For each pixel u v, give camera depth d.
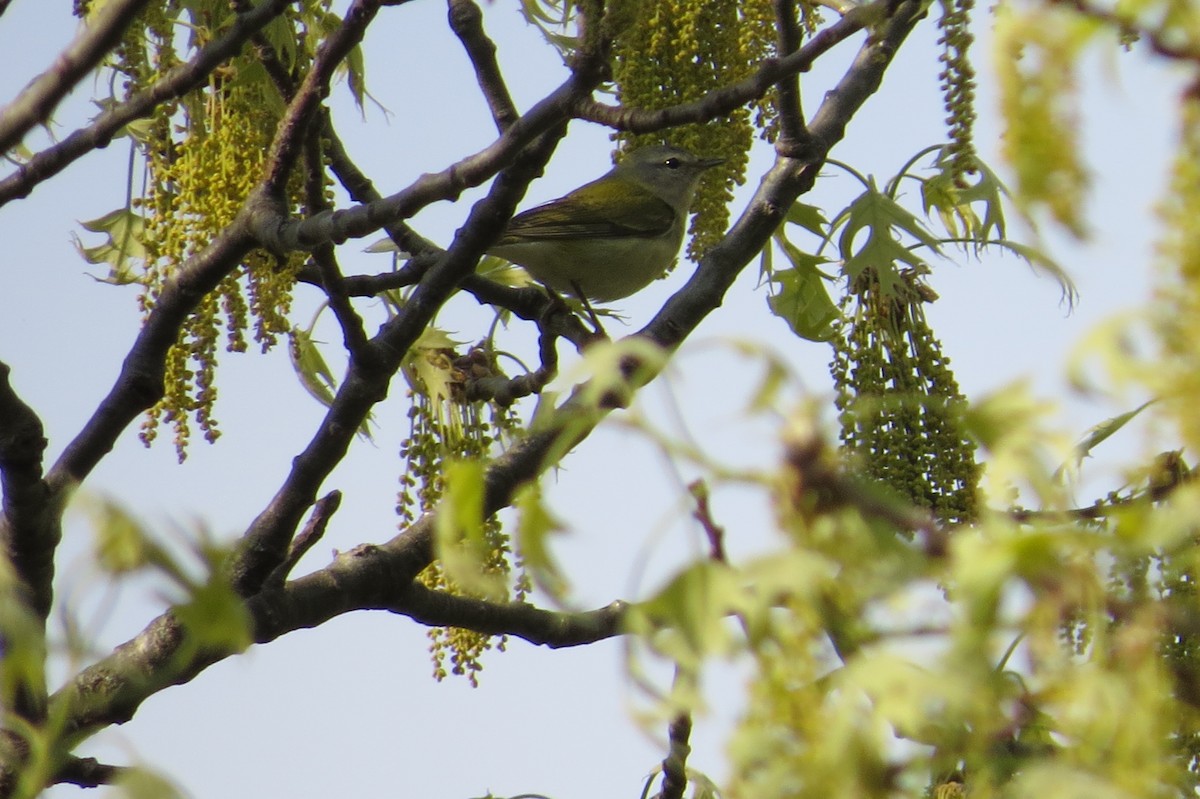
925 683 2.16
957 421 2.50
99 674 6.74
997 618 2.21
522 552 2.40
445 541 2.59
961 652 2.18
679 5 9.48
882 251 9.73
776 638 2.23
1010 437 2.42
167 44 8.68
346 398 8.45
